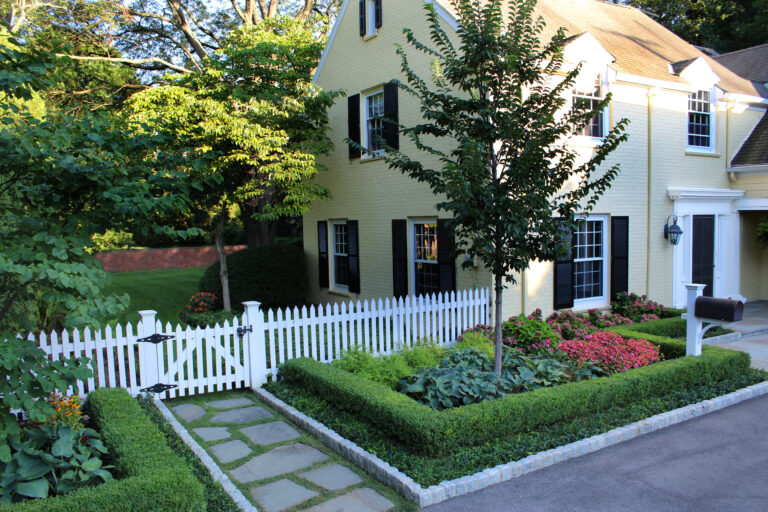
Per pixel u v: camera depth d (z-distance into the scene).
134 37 23.73
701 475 4.95
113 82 21.36
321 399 6.75
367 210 13.20
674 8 26.45
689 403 6.66
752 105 14.55
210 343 7.45
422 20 11.01
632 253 12.14
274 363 7.85
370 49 12.66
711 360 7.41
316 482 4.85
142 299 16.23
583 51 10.79
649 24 16.55
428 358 7.66
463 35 6.39
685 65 13.00
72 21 19.52
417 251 11.90
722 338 10.45
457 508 4.37
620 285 11.91
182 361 7.29
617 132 6.31
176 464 4.25
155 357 7.15
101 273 4.39
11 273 4.26
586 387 6.20
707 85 13.20
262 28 14.12
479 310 10.03
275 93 12.42
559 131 6.21
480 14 6.70
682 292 13.12
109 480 3.96
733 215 14.12
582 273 11.54
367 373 6.88
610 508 4.38
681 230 12.37
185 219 11.84
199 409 6.95
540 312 10.12
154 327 7.15
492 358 7.72
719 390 7.15
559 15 13.23
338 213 14.36
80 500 3.62
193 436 5.99
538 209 6.19
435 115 6.52
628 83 11.79
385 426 5.48
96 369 7.49
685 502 4.47
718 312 7.40
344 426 5.86
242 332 7.62
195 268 28.08
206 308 12.86
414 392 6.40
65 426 4.63
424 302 9.28
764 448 5.54
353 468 5.14
